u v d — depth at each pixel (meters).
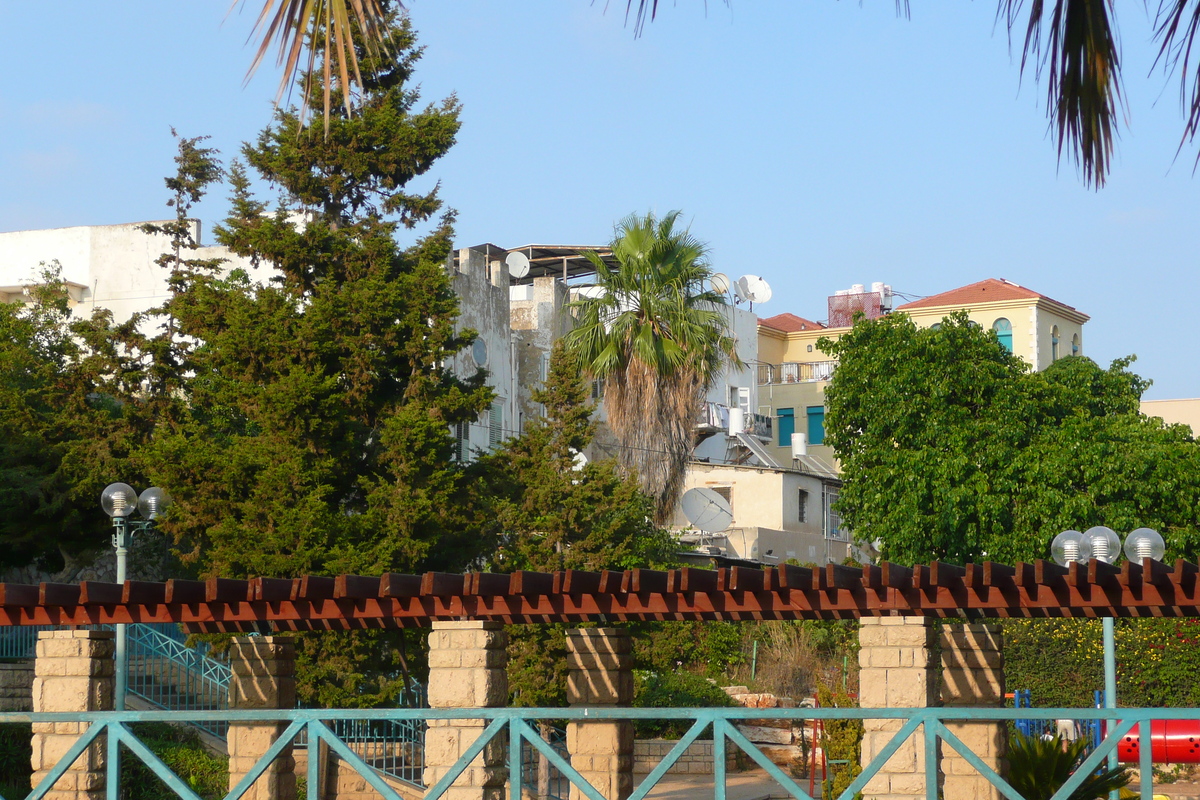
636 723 35.38
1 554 35.28
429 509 28.56
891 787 16.19
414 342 30.50
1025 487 39.72
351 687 26.66
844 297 82.12
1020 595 14.35
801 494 57.88
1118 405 47.06
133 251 50.78
